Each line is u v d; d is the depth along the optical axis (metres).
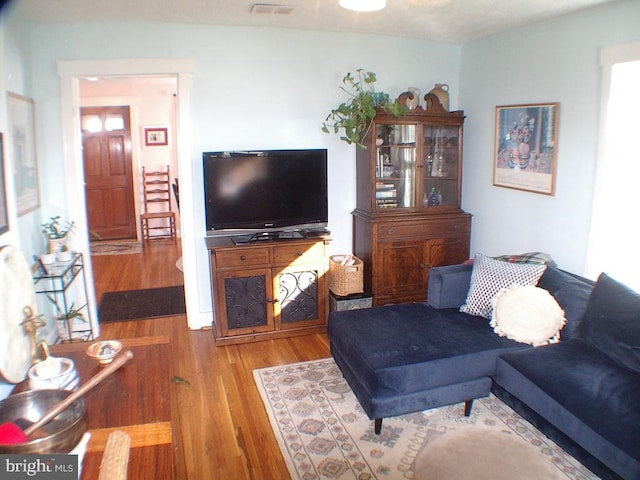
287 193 3.94
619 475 2.00
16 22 3.22
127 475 1.19
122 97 7.09
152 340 1.89
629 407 2.16
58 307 3.53
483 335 2.89
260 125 4.04
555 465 2.38
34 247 3.44
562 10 3.23
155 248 6.98
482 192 4.33
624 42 2.97
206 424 2.76
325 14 3.45
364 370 2.60
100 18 3.48
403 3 3.13
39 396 1.38
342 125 4.05
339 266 3.98
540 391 2.42
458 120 4.25
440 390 2.65
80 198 3.79
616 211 3.12
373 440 2.60
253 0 3.07
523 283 3.07
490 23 3.64
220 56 3.86
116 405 1.47
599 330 2.65
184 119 3.84
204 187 3.78
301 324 3.94
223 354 3.65
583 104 3.26
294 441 2.60
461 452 1.88
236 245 3.66
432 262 4.32
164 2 3.09
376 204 4.17
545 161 3.59
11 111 3.01
